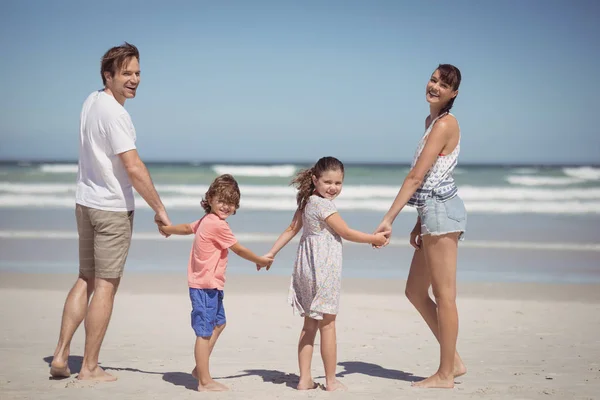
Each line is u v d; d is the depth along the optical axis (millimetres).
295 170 38344
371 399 4105
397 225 15961
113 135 4332
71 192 23828
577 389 4406
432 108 4500
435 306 4754
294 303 4371
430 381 4473
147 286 9023
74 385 4355
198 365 4254
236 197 4246
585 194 23594
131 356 5387
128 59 4496
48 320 6816
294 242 13469
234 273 10227
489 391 4324
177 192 24156
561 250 12727
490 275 10281
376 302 8086
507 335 6375
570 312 7562
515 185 27141
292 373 4879
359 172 33219
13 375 4633
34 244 12891
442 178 4371
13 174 30172
